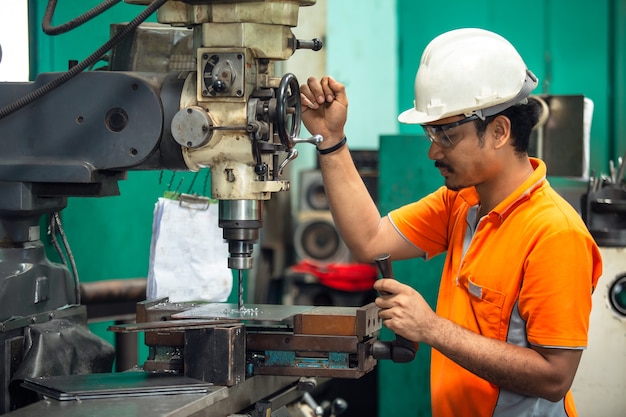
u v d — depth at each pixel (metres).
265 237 5.13
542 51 5.33
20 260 2.02
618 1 5.16
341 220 2.28
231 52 1.82
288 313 1.96
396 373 3.70
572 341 1.84
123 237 3.04
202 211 2.60
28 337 2.00
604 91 5.24
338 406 2.35
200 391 1.78
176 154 1.91
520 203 1.96
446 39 2.01
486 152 1.95
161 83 1.92
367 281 4.78
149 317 2.04
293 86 1.95
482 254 1.99
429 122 1.93
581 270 1.86
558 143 3.51
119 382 1.83
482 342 1.86
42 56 2.68
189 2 1.84
